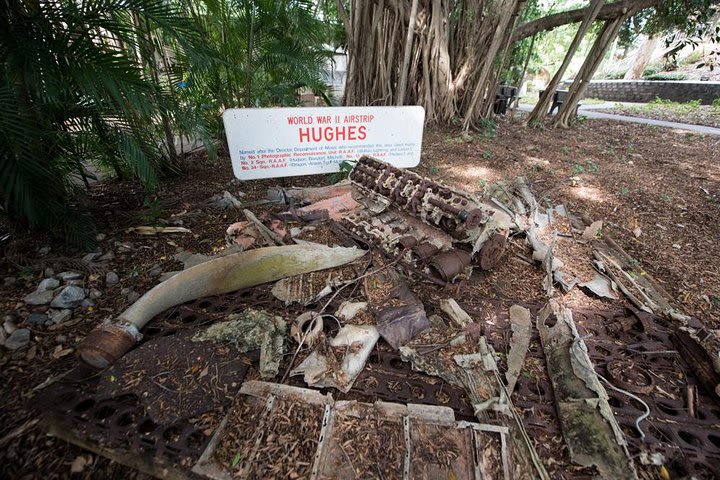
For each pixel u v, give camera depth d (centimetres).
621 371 245
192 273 291
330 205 430
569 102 1034
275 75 684
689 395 228
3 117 276
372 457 188
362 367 240
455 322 277
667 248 414
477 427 200
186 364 234
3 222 358
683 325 284
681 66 2106
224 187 553
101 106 345
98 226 415
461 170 652
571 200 536
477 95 919
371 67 852
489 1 884
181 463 182
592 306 308
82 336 263
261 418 203
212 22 542
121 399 213
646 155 770
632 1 890
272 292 303
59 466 180
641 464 189
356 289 310
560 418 209
